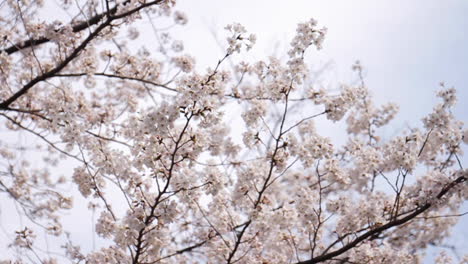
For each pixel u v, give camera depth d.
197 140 4.57
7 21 7.00
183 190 4.66
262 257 5.56
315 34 4.73
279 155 4.83
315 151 4.78
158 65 7.48
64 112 4.96
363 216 5.43
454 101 5.19
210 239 5.57
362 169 5.95
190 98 4.16
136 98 7.96
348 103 4.93
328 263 5.32
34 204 6.82
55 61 7.09
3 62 6.59
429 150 5.91
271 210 5.09
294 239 5.39
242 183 4.96
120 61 7.38
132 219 4.53
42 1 7.26
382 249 5.32
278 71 5.19
